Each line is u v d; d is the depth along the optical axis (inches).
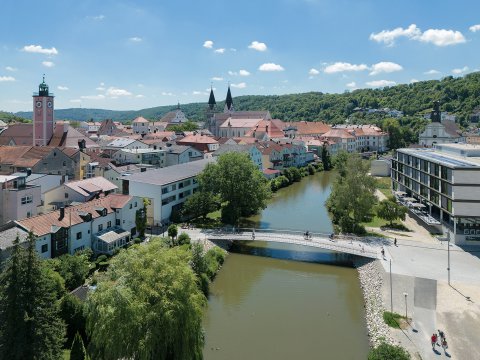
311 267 2800.2
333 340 1888.5
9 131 6166.3
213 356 1754.4
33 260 1392.7
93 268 2433.6
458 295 2122.3
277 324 2039.9
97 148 5856.3
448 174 3088.1
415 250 2807.6
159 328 1409.9
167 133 7864.2
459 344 1704.0
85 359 1488.7
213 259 2723.9
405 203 3991.1
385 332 1813.5
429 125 7071.9
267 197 3627.0
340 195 3331.7
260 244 3260.3
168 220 3577.8
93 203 2878.9
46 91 5659.5
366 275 2536.9
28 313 1350.9
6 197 2790.4
